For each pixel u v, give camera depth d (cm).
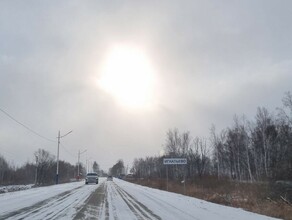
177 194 3850
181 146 7544
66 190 4247
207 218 1808
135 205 2445
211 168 8369
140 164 15088
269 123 6850
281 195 2630
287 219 1864
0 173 9588
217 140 8269
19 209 2008
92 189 4634
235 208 2339
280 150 5666
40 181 9312
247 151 6975
